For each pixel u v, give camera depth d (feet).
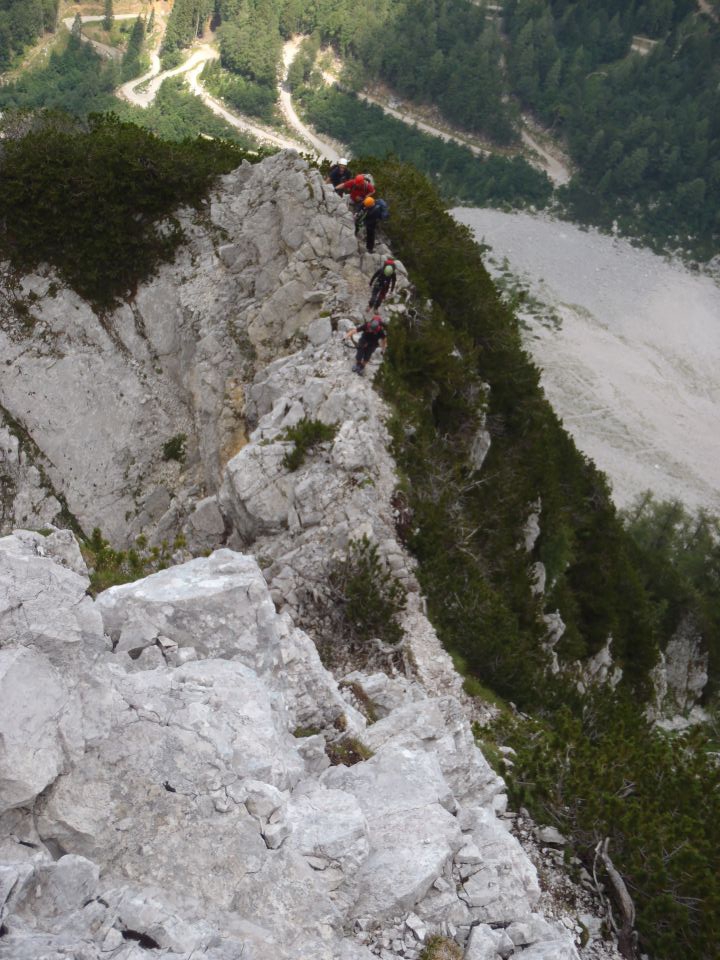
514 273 486.38
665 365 434.71
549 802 47.01
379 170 118.93
